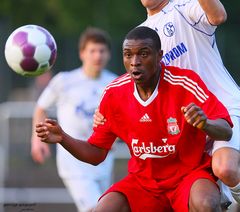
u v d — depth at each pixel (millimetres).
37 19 61031
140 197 15516
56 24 61594
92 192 23719
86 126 23953
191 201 14656
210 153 15727
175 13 16109
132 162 15852
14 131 32531
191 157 15328
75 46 61469
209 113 14867
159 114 15125
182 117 15039
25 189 30578
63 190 30484
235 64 64938
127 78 15531
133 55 14859
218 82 16156
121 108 15438
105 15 61344
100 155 16062
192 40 16031
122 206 15453
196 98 15016
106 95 15641
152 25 16312
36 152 23859
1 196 30375
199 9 15773
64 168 23969
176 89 15102
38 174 34719
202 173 15172
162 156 15281
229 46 65188
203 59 16109
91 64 23969
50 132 15406
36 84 40188
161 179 15422
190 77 15117
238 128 15820
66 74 24281
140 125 15227
